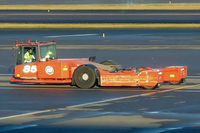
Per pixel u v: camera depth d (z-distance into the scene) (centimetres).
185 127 3606
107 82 5344
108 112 4156
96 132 3494
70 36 12400
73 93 5138
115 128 3594
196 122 3762
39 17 18500
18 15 19625
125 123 3747
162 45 10419
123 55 8838
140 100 4694
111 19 17188
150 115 4019
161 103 4531
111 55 8856
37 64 5559
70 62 5525
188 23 15538
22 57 5603
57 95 5025
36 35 12731
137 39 11644
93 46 10325
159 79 5325
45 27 14925
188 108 4288
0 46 10488
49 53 5716
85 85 5409
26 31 13850
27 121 3853
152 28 14350
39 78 5575
